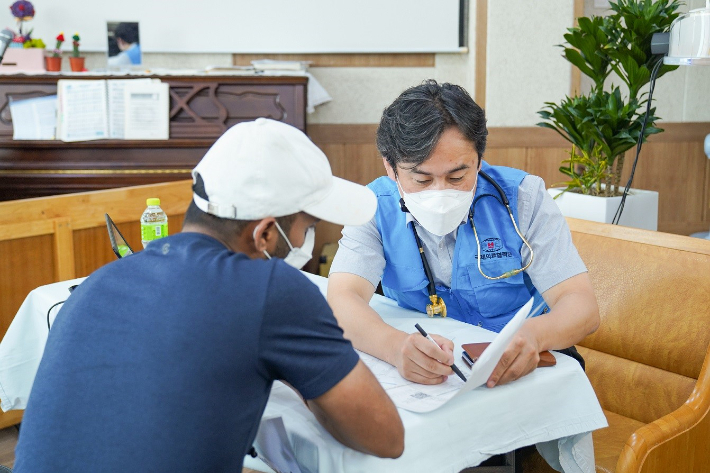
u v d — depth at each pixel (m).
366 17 4.42
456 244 1.59
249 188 1.04
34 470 0.93
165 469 0.90
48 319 1.63
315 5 4.38
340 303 1.47
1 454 2.39
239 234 1.06
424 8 4.43
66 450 0.92
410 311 1.64
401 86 4.54
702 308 1.69
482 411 1.18
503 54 4.38
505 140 4.49
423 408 1.14
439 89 1.43
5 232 2.29
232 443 0.94
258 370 0.95
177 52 4.38
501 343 1.07
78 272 2.49
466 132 1.40
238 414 0.94
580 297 1.46
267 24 4.39
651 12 2.49
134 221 2.60
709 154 4.12
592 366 1.89
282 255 1.11
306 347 0.95
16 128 3.70
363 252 1.60
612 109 2.51
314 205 1.09
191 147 3.76
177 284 0.96
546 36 4.38
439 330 1.47
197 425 0.91
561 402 1.28
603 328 1.86
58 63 3.98
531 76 4.43
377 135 1.52
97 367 0.95
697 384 1.59
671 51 2.21
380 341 1.34
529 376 1.26
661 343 1.74
